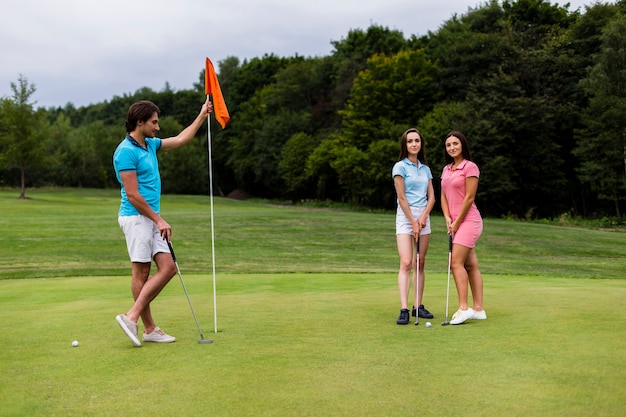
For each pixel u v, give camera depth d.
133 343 4.55
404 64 49.19
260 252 16.84
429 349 4.17
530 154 41.22
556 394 3.12
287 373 3.61
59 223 22.95
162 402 3.14
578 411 2.87
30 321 5.56
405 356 3.98
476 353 4.02
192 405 3.08
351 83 59.22
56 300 7.16
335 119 62.81
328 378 3.49
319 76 68.69
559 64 41.75
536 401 3.02
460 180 5.54
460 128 39.97
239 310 6.06
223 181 82.56
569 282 8.82
